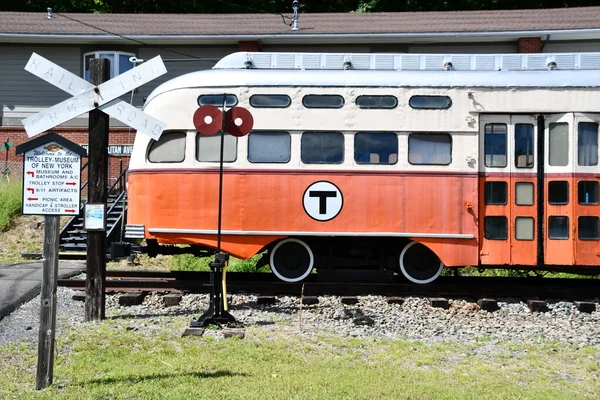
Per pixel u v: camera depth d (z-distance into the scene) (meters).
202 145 9.72
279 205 9.61
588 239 9.48
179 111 9.73
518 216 9.59
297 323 8.09
